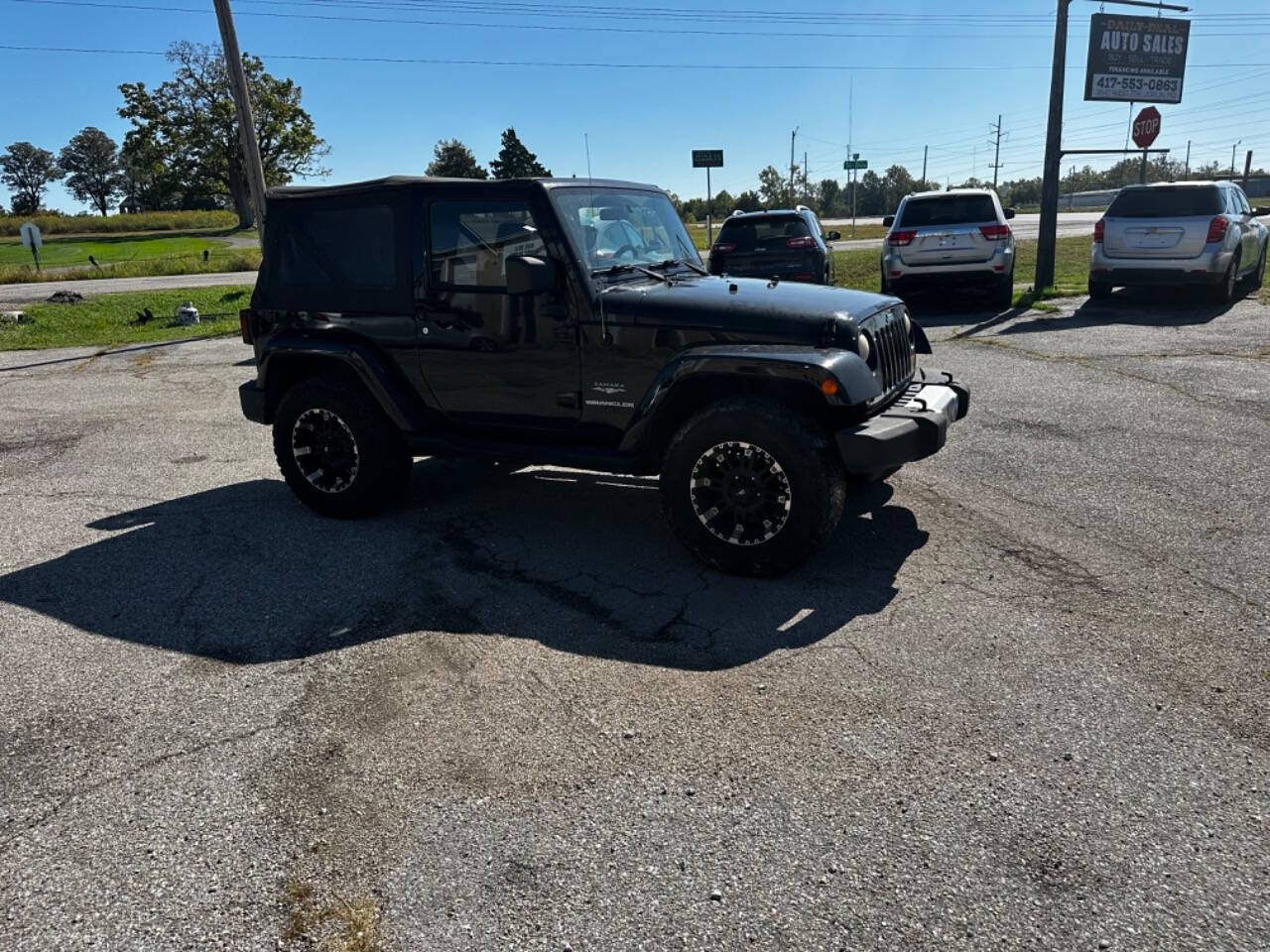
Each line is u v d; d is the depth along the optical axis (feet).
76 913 7.85
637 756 9.83
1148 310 40.65
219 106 264.72
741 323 13.92
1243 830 8.37
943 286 43.47
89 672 11.98
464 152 261.44
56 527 17.95
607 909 7.69
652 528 16.79
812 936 7.33
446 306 15.94
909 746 9.82
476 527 17.15
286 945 7.45
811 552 13.76
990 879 7.88
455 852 8.45
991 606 13.00
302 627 13.16
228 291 77.61
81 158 464.65
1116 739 9.80
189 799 9.35
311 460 17.87
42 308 64.18
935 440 13.98
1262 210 48.26
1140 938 7.21
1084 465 19.20
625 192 16.96
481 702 11.00
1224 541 14.96
